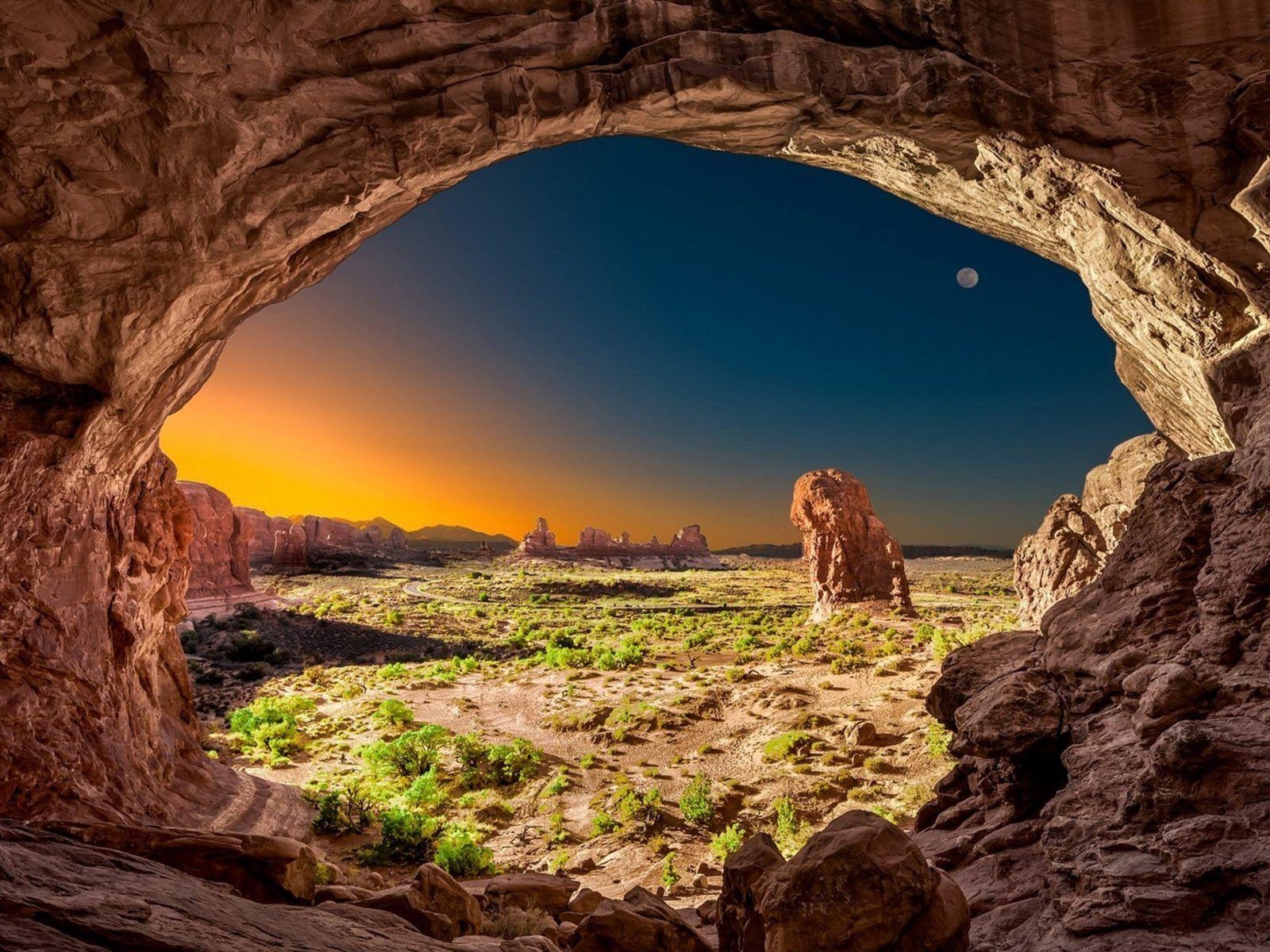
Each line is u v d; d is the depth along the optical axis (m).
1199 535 7.90
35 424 11.66
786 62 11.78
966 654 10.34
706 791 22.67
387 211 13.23
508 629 66.94
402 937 5.39
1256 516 7.14
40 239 10.45
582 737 30.09
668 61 11.66
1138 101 11.64
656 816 21.80
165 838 6.12
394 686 40.50
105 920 3.33
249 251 11.38
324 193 11.24
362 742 30.55
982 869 7.55
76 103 9.72
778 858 5.90
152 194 10.52
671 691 35.66
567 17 11.55
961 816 9.09
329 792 23.86
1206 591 7.20
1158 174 11.65
